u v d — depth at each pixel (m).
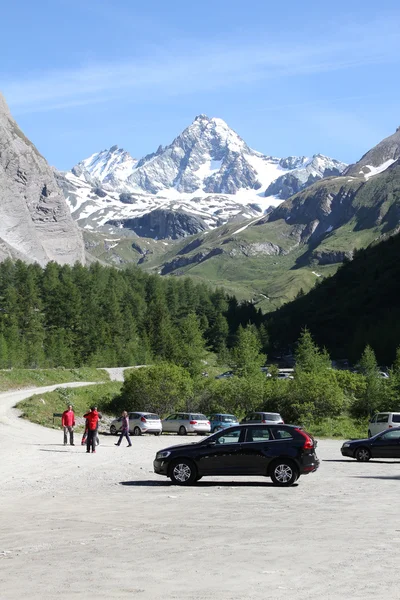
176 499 19.64
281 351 192.75
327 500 19.66
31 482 23.69
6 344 134.62
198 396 74.25
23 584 9.90
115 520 15.84
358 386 74.50
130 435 56.78
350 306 199.88
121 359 158.00
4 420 56.41
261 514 16.86
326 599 9.04
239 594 9.32
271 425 23.55
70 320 176.50
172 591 9.48
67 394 76.31
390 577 10.29
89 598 9.10
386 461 35.03
